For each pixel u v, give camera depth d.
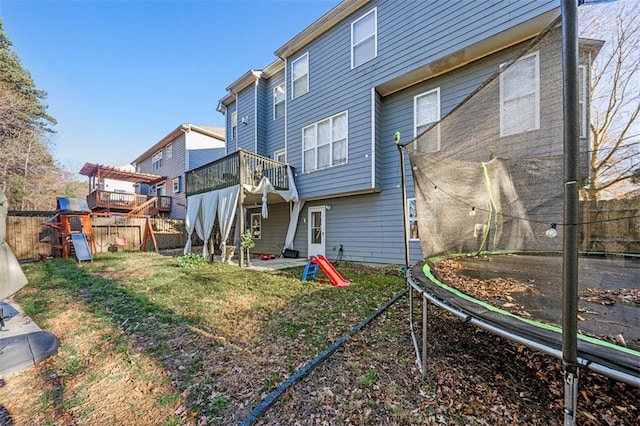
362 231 8.38
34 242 9.93
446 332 3.12
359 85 7.78
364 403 1.96
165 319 3.64
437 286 2.58
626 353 1.31
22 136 17.05
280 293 4.88
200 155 17.95
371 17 7.54
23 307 4.14
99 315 3.80
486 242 3.01
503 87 2.03
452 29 6.09
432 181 3.39
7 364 2.54
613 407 1.85
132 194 16.78
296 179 9.60
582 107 1.75
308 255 9.89
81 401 2.07
